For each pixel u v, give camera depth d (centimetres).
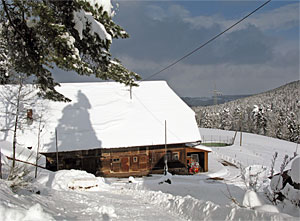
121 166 2739
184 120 3072
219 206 737
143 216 820
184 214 834
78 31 712
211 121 10462
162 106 3212
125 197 1326
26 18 760
